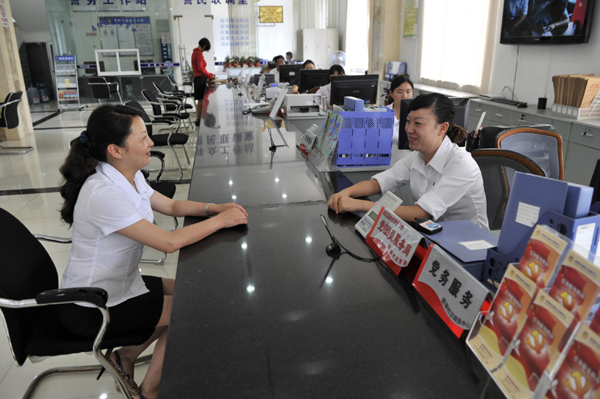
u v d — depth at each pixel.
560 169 2.12
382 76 8.37
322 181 2.07
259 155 2.56
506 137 2.13
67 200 1.41
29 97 10.55
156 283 1.64
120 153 1.38
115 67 10.43
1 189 4.40
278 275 1.18
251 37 11.63
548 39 4.51
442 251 1.03
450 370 0.81
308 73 5.26
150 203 1.67
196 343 0.90
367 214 1.48
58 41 9.94
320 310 1.01
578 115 3.85
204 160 2.46
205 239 1.43
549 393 0.66
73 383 1.86
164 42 10.56
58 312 1.42
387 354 0.86
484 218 1.70
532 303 0.72
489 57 5.68
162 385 0.79
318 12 11.23
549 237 0.73
